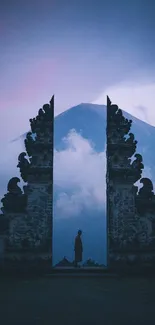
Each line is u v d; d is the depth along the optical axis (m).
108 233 20.36
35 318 11.04
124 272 19.92
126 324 10.38
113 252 20.12
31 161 20.70
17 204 20.33
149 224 20.44
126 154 20.97
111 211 20.47
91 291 15.55
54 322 10.58
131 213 20.47
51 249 20.00
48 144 20.83
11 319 10.93
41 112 21.11
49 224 20.22
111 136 21.11
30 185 20.52
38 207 20.34
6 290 15.84
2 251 19.95
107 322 10.57
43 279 18.83
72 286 16.80
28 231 20.14
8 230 20.12
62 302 13.33
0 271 19.77
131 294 14.87
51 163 20.70
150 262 20.11
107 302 13.33
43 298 14.09
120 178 20.72
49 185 20.52
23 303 13.17
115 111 21.34
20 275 19.73
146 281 18.22
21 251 19.98
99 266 22.80
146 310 12.09
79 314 11.54
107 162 21.09
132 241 20.23
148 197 20.62
